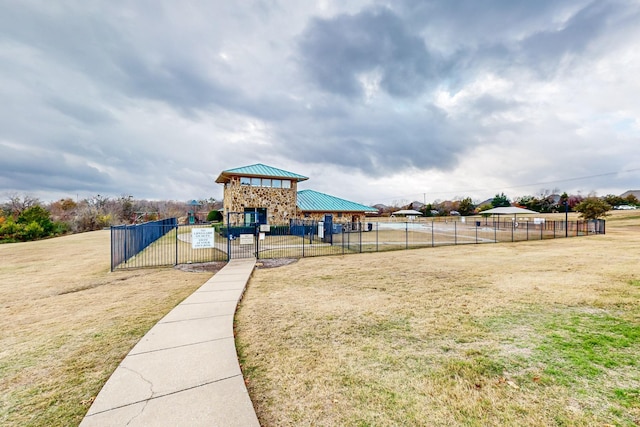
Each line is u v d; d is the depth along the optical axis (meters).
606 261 10.48
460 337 4.18
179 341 3.88
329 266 10.36
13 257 13.84
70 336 4.26
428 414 2.49
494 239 20.94
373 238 22.17
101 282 8.16
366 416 2.46
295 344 3.96
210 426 2.20
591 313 5.09
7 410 2.57
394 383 2.99
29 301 6.24
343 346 3.90
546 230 28.84
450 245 17.28
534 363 3.39
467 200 62.91
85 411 2.54
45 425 2.37
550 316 4.98
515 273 8.70
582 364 3.35
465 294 6.49
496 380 3.04
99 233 30.33
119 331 4.44
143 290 7.17
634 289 6.57
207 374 3.01
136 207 51.47
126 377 2.94
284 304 5.86
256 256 12.20
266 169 25.94
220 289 6.86
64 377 3.13
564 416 2.46
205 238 11.20
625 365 3.31
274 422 2.38
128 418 2.29
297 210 28.06
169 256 13.21
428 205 67.88
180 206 61.88
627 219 36.81
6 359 3.55
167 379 2.90
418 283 7.61
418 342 4.02
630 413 2.48
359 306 5.70
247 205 24.47
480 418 2.45
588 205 30.77
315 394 2.80
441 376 3.13
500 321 4.80
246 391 2.71
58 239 24.31
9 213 35.47
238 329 4.50
